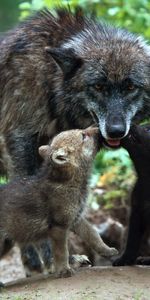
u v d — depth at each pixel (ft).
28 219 33.37
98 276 33.71
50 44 39.86
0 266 50.83
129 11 61.00
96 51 38.50
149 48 39.68
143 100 39.06
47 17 41.01
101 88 38.24
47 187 33.04
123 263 36.78
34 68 39.40
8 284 34.12
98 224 52.03
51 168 32.99
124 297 31.19
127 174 55.06
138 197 36.14
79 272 34.35
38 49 39.70
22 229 33.63
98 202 54.19
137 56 38.52
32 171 40.57
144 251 45.96
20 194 33.71
